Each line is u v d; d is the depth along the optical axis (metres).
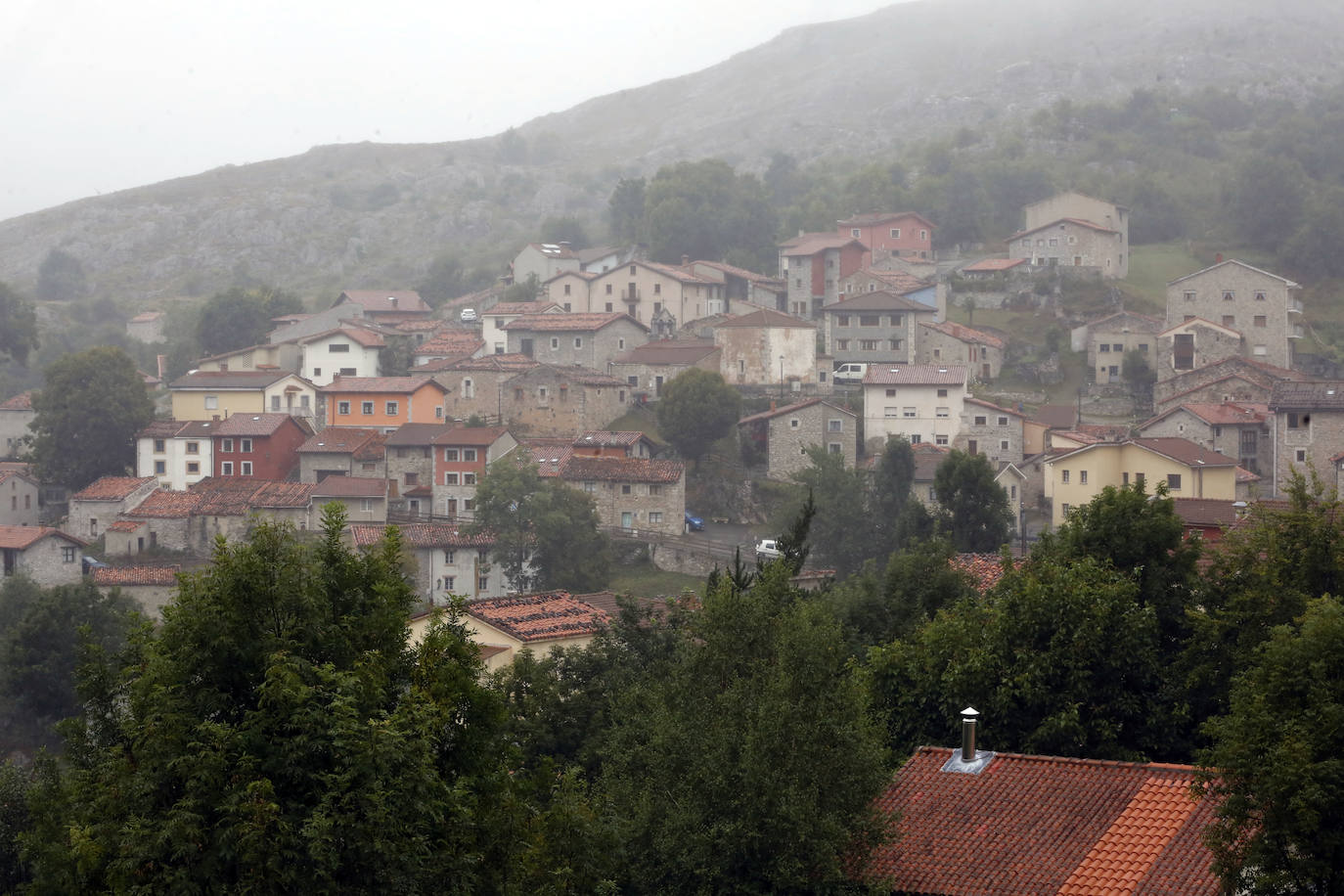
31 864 34.53
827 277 189.50
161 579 112.56
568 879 33.16
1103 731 45.97
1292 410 116.06
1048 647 47.59
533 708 54.25
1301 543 48.34
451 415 153.50
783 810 35.22
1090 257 188.25
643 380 160.38
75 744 30.14
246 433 141.25
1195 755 39.59
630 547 123.81
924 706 48.81
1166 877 34.44
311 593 29.77
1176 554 52.19
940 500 105.00
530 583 115.81
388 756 27.48
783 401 151.38
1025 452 140.00
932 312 163.25
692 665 40.41
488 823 30.84
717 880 36.34
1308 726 32.88
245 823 26.39
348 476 135.75
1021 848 36.72
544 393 151.25
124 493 133.12
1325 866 31.28
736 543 125.88
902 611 61.12
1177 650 49.84
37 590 109.62
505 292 197.38
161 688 27.83
